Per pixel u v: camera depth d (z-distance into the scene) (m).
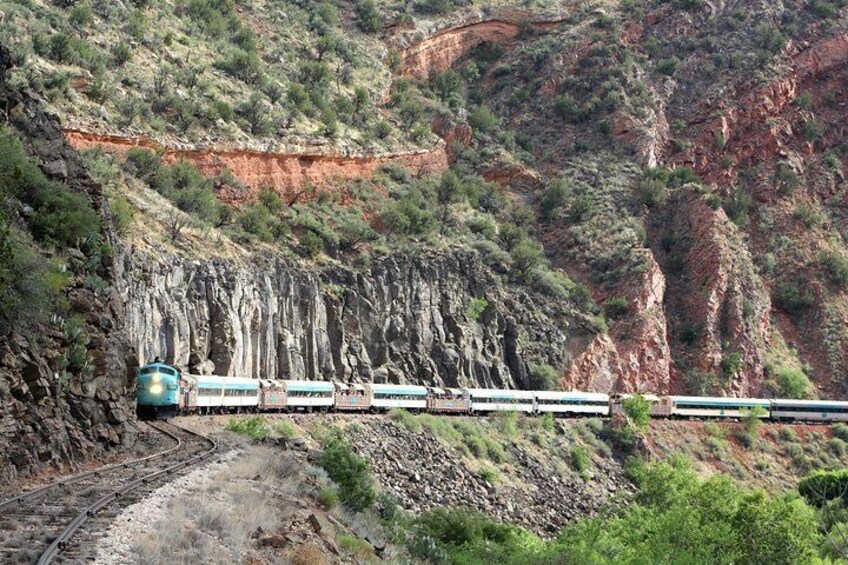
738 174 187.00
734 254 163.00
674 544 51.91
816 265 174.00
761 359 156.75
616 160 176.88
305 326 111.44
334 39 179.38
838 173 192.00
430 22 196.88
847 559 52.22
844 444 132.88
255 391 85.12
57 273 43.59
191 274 97.00
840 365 162.12
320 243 120.31
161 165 113.44
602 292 151.50
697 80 197.62
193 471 38.44
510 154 174.12
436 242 133.62
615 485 109.25
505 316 131.62
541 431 111.94
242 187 125.50
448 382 120.81
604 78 190.88
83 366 44.16
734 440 128.62
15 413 36.94
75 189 51.41
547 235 160.50
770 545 53.31
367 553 32.56
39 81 110.06
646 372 144.25
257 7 179.62
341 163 142.25
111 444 45.47
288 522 30.69
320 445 80.88
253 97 137.00
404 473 85.31
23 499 30.27
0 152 44.94
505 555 47.94
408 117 167.38
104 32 135.25
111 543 24.11
